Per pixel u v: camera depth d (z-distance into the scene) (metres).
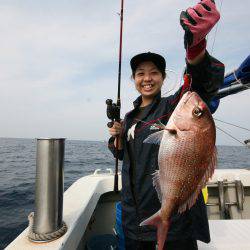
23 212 3.29
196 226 0.88
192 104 0.81
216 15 0.78
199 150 0.79
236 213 1.85
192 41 0.78
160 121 0.97
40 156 0.90
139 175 0.95
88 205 1.32
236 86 1.61
